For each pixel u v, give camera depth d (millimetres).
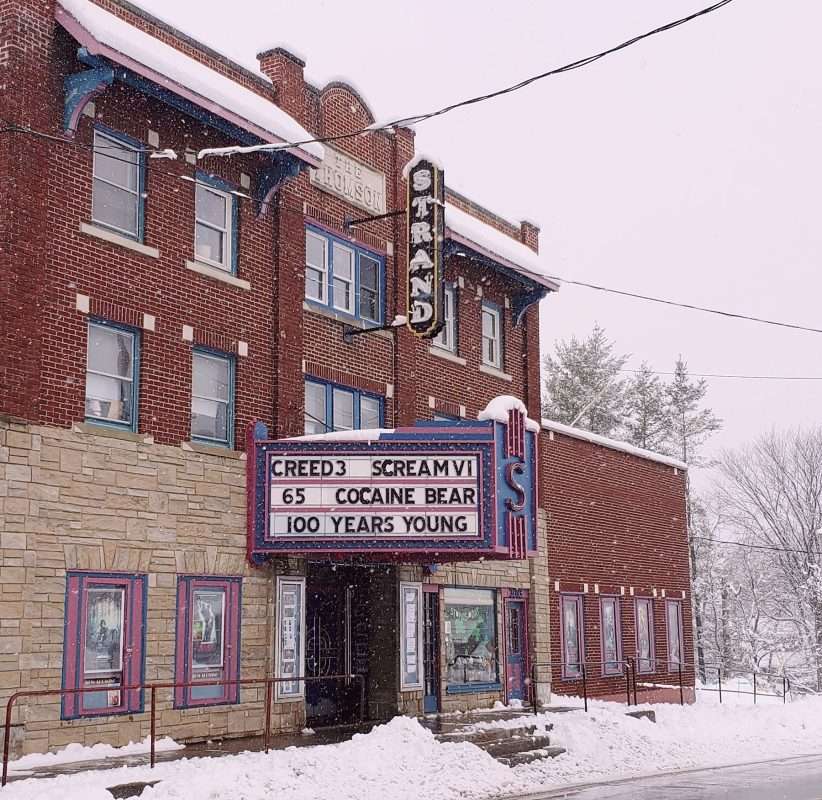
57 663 16219
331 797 14703
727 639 60469
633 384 69188
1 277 16109
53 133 17109
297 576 20734
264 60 22125
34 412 16328
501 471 20422
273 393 20766
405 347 24562
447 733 19797
